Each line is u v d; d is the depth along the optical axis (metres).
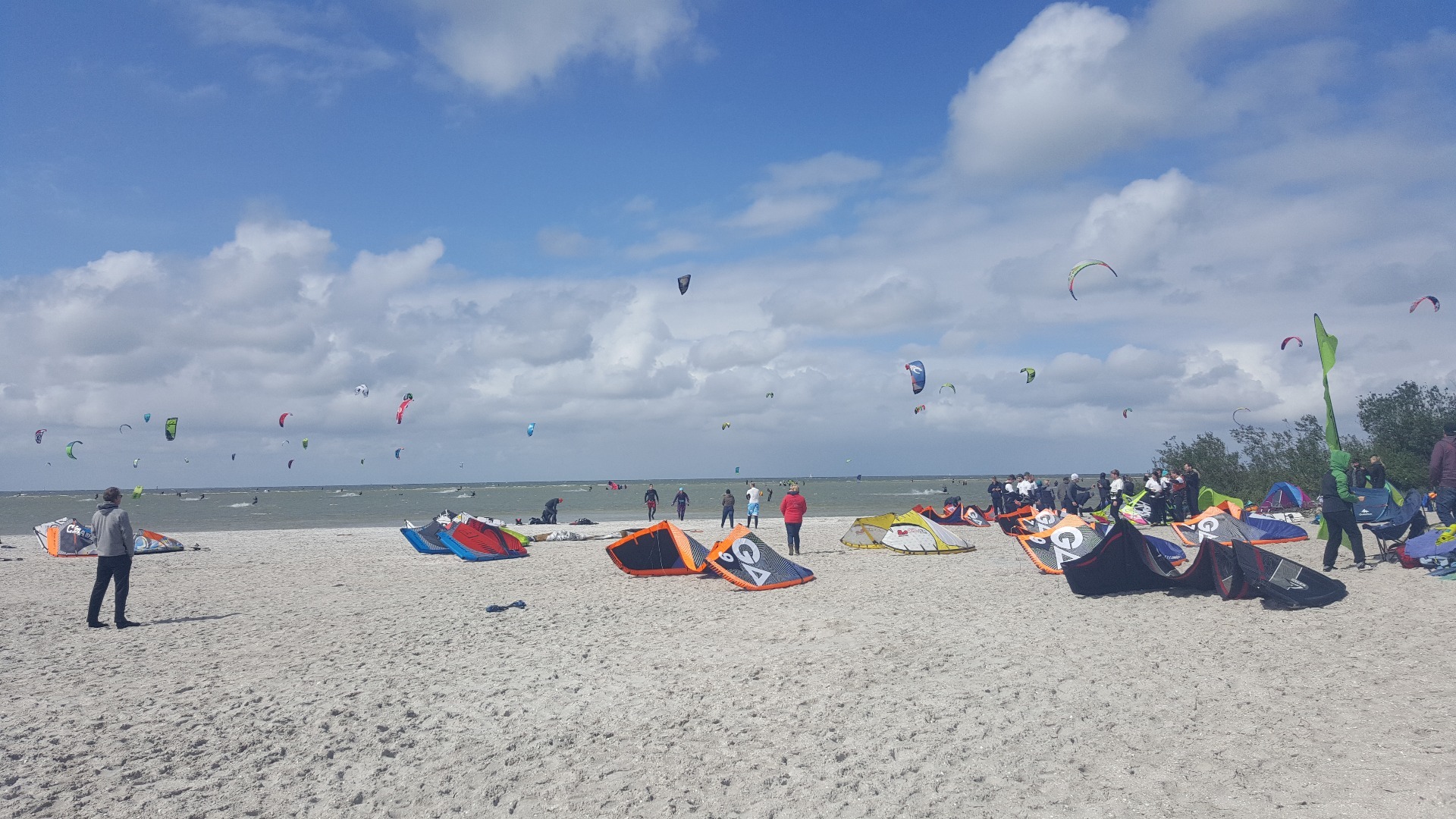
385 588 13.24
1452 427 10.66
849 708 5.59
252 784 4.57
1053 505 22.72
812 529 25.75
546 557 17.98
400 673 7.21
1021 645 7.21
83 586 13.84
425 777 4.63
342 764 4.87
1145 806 3.71
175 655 8.20
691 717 5.59
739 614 9.66
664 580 13.28
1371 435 25.52
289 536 26.95
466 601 11.53
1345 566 10.59
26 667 7.75
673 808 4.03
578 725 5.51
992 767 4.35
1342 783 3.81
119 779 4.70
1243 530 15.16
